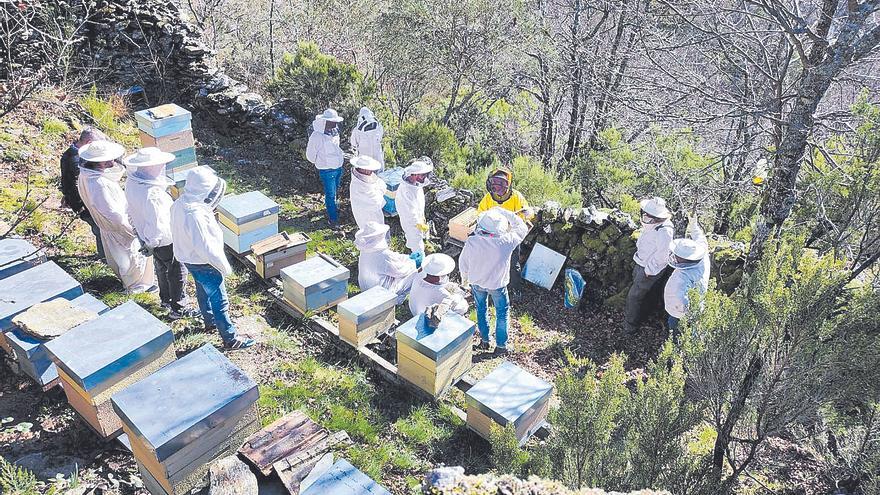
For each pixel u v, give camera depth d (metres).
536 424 6.16
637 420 4.82
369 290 7.27
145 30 12.70
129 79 12.81
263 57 23.42
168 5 13.10
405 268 8.09
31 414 5.49
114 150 6.68
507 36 15.95
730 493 4.99
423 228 8.48
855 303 4.50
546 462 4.81
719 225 12.77
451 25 15.80
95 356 4.94
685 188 11.24
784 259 5.04
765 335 4.70
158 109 9.23
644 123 12.42
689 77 10.91
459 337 6.34
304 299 7.24
